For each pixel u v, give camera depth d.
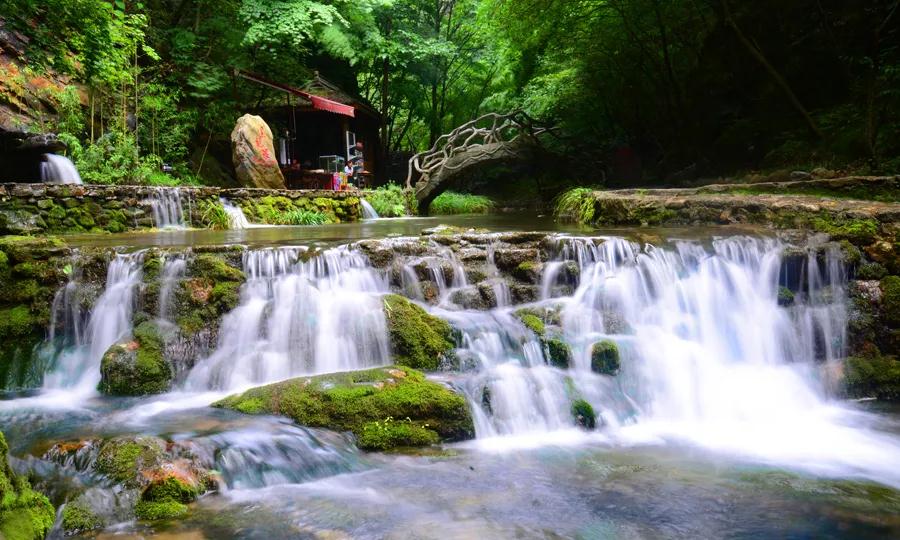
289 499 3.39
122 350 4.94
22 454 3.62
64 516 3.01
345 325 5.29
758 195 8.31
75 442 3.67
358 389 4.39
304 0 18.45
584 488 3.66
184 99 17.36
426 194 18.64
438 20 24.45
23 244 5.68
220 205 11.23
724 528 3.20
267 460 3.67
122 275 5.65
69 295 5.57
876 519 3.32
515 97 23.91
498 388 4.67
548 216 14.45
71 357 5.39
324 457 3.84
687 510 3.40
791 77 12.80
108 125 14.16
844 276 6.16
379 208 15.87
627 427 4.80
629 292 6.02
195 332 5.25
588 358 5.18
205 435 3.77
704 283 6.21
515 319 5.55
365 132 22.84
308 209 13.00
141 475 3.31
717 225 7.84
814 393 5.47
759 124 12.89
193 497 3.31
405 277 5.99
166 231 10.05
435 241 6.39
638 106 17.64
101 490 3.20
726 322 6.06
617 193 10.09
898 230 6.21
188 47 16.94
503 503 3.44
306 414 4.24
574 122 20.31
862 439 4.62
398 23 23.45
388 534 3.04
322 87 20.05
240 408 4.33
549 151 19.41
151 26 17.03
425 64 23.94
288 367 5.13
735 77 13.90
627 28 15.30
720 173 13.33
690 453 4.29
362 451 4.08
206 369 5.06
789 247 6.27
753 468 4.03
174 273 5.63
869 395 5.58
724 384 5.37
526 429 4.58
